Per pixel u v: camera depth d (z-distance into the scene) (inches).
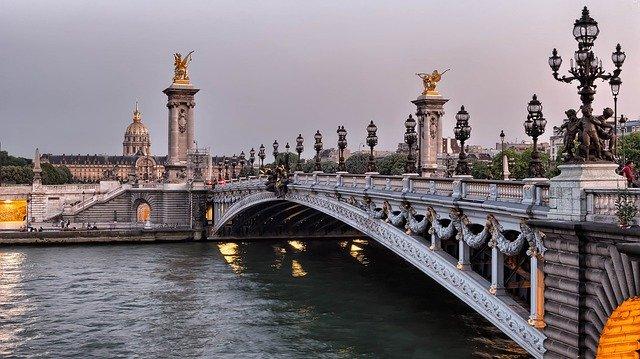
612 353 953.5
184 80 5241.1
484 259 1535.4
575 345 968.9
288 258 3462.1
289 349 1705.2
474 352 1578.5
